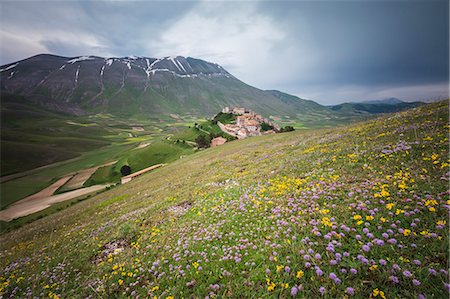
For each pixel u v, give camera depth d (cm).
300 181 1116
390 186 782
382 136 1477
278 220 776
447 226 530
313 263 532
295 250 604
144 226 1295
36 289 891
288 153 2184
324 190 906
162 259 791
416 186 726
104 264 921
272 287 496
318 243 604
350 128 2495
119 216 1909
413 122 1556
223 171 2491
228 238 802
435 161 833
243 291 538
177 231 1044
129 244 1116
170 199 1834
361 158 1162
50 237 2012
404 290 427
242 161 2838
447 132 1093
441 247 485
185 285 623
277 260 587
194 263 674
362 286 457
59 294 784
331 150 1568
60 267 1023
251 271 589
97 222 1991
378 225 603
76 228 2027
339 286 470
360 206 696
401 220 605
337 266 519
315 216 737
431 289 419
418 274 448
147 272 753
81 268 976
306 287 488
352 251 543
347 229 608
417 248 507
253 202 1045
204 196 1530
